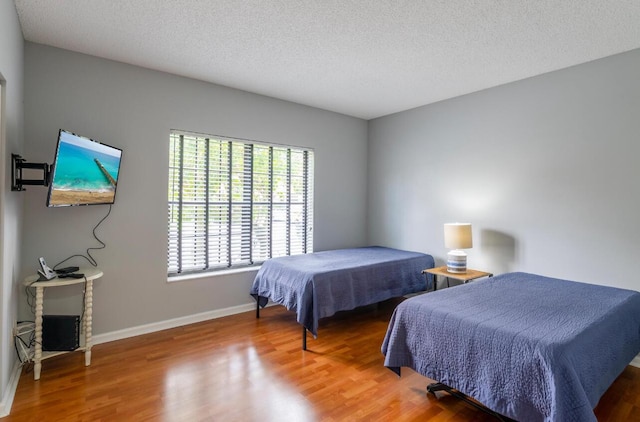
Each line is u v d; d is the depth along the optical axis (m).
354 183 4.57
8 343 1.99
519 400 1.50
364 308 3.85
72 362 2.44
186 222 3.31
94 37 2.42
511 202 3.24
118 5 2.02
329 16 2.12
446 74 3.05
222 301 3.45
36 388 2.10
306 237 4.21
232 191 3.58
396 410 1.93
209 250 3.46
